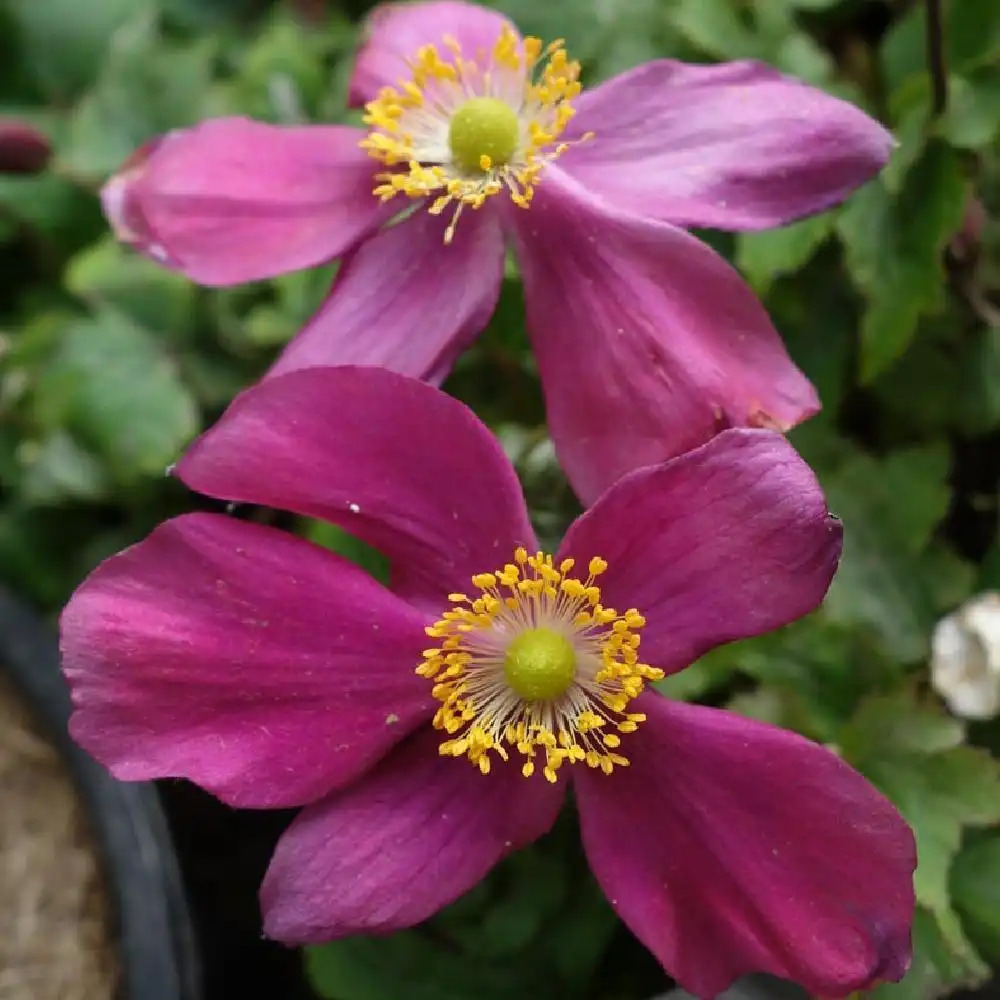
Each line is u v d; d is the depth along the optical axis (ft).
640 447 0.55
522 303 0.65
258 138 0.60
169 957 0.66
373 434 0.53
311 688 0.53
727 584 0.52
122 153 0.80
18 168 0.80
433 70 0.59
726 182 0.56
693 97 0.57
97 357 0.78
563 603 0.55
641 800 0.54
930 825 0.60
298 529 0.68
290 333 0.74
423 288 0.58
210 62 0.84
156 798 0.70
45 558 0.82
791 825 0.52
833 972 0.52
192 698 0.53
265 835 0.70
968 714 0.61
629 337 0.56
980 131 0.62
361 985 0.65
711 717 0.53
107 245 0.80
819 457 0.64
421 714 0.55
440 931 0.65
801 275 0.65
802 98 0.56
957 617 0.62
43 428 0.79
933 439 0.66
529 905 0.64
